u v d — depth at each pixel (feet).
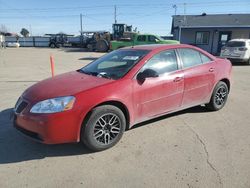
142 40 73.41
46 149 13.12
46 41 162.40
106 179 10.57
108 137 13.01
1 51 104.12
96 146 12.64
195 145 13.47
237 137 14.46
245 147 13.23
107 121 12.88
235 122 16.83
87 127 12.25
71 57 74.23
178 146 13.37
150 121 16.78
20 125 12.42
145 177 10.68
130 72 13.80
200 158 12.12
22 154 12.63
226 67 19.16
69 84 13.17
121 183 10.30
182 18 105.29
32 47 147.95
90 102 12.12
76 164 11.73
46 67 48.65
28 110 12.05
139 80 13.82
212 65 17.98
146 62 14.47
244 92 25.82
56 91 12.44
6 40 163.02
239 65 53.42
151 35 72.49
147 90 14.12
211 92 18.20
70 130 11.96
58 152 12.82
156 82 14.49
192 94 16.79
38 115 11.69
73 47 141.38
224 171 11.03
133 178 10.62
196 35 95.40
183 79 15.89
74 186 10.13
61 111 11.68
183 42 97.25
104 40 98.89
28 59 66.39
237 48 52.24
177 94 15.78
